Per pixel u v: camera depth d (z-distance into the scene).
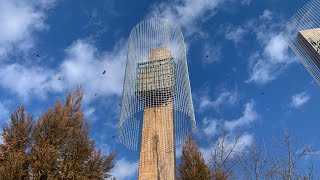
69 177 9.91
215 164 13.56
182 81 12.06
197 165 10.23
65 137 11.00
